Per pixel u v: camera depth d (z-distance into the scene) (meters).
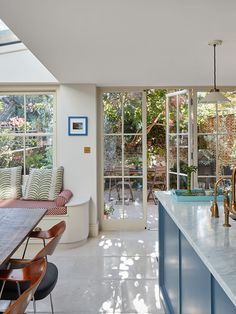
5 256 1.85
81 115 4.98
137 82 4.83
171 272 2.66
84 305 2.89
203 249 1.54
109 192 5.33
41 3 2.06
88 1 2.04
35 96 5.22
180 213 2.29
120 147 5.32
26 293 1.45
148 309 2.83
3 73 4.93
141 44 2.92
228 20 2.37
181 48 3.05
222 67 3.85
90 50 3.10
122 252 4.25
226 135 5.24
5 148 5.28
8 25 2.43
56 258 4.03
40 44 2.90
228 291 1.13
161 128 8.48
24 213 2.99
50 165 5.23
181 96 5.36
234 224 1.98
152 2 2.06
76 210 4.43
